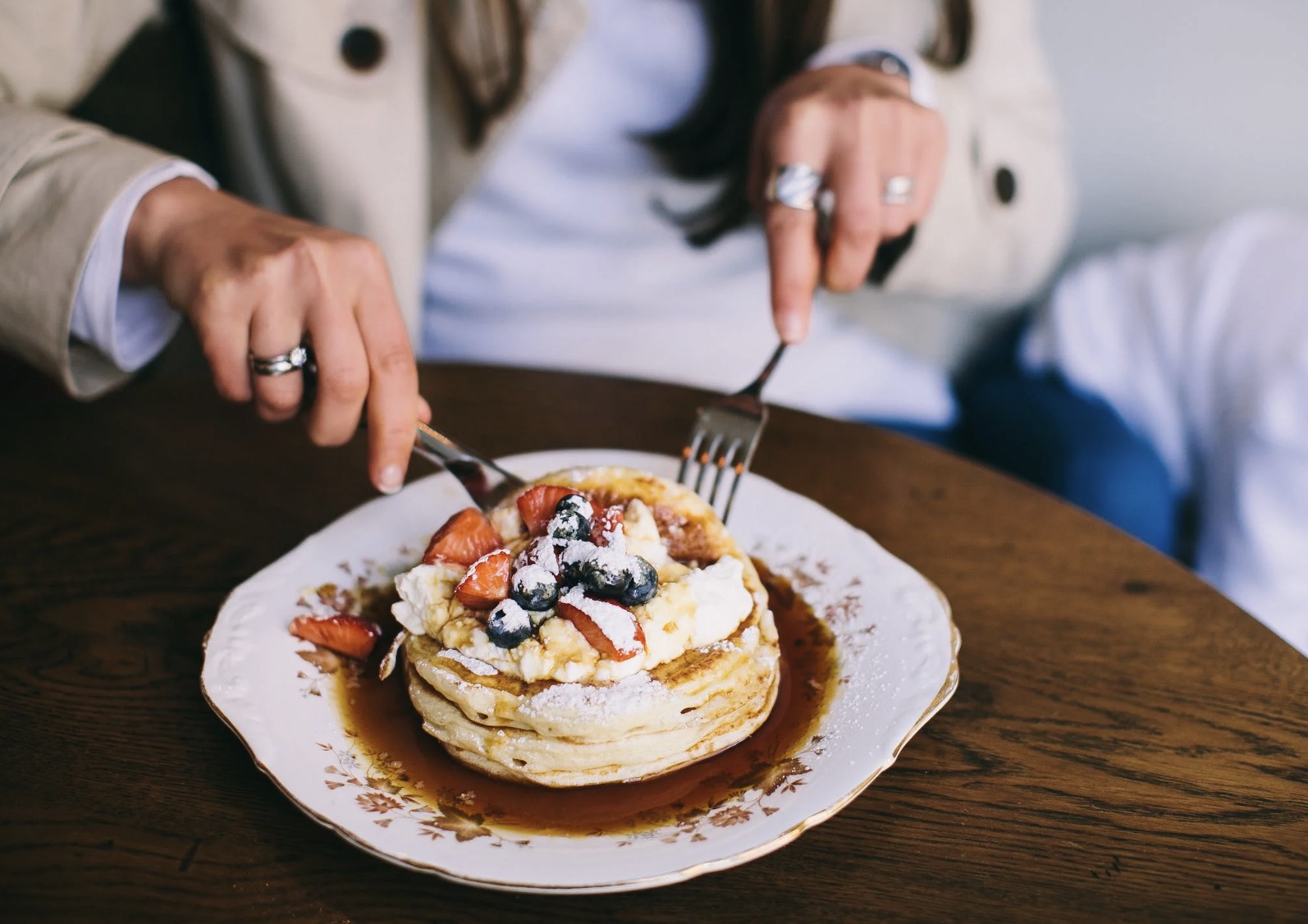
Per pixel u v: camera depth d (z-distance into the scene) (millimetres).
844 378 945
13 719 512
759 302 923
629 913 455
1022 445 881
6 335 644
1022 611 580
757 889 463
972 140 874
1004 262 904
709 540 574
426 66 845
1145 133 1111
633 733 505
